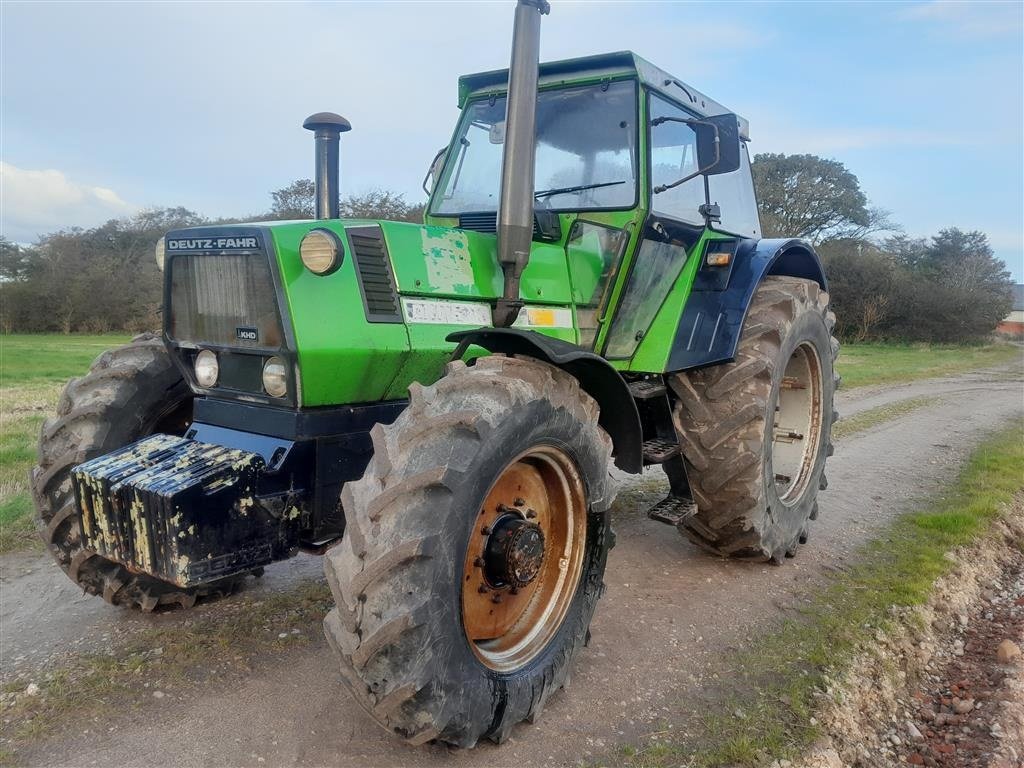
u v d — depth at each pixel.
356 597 2.22
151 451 2.82
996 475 6.60
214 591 3.70
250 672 3.08
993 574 4.68
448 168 4.38
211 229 2.83
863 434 8.66
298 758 2.56
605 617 3.74
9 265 40.84
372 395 2.92
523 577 2.71
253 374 2.82
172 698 2.89
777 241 4.50
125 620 3.53
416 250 3.05
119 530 2.62
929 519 5.27
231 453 2.71
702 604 3.90
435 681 2.26
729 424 3.93
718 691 3.09
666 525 5.16
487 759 2.61
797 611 3.84
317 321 2.68
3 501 5.19
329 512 2.86
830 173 40.34
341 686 2.99
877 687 3.26
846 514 5.49
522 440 2.55
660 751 2.68
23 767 2.48
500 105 4.23
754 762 2.64
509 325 3.17
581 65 3.89
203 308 2.92
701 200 4.47
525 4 2.96
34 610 3.66
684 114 4.29
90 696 2.88
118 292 38.66
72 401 3.33
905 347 30.67
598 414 3.04
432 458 2.34
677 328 4.11
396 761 2.57
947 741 3.00
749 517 4.03
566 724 2.84
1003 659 3.60
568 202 3.95
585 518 3.04
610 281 3.78
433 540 2.25
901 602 3.96
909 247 43.12
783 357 4.17
